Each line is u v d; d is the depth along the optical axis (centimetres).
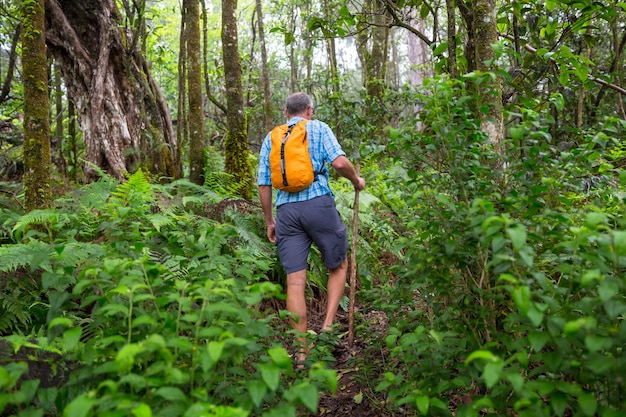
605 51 704
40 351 206
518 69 334
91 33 561
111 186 427
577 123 518
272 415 133
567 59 261
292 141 313
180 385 167
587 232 140
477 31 276
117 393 139
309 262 425
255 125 1295
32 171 343
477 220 160
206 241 234
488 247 189
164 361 149
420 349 186
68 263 260
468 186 207
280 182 314
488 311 191
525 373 192
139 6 592
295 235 324
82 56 550
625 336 132
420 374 205
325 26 364
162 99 627
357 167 374
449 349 187
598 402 160
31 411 132
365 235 492
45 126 346
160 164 586
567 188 234
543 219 190
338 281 336
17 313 271
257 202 490
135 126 577
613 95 648
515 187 214
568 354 144
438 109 205
